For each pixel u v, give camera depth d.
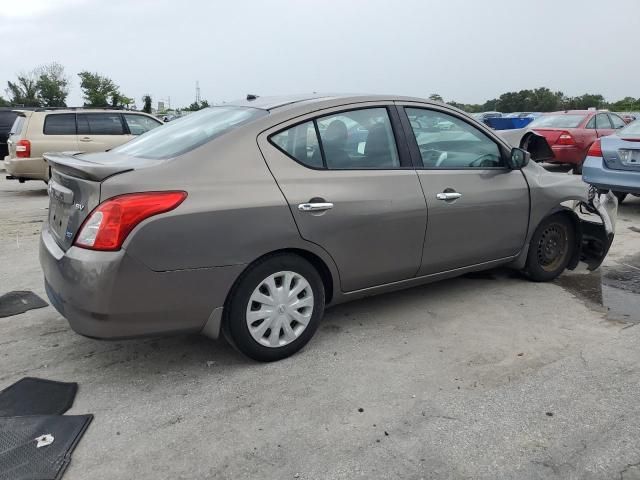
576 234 4.98
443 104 4.20
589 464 2.48
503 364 3.41
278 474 2.43
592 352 3.56
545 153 5.88
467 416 2.85
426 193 3.87
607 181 7.65
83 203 2.94
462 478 2.40
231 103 4.04
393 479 2.39
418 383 3.19
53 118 10.31
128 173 2.93
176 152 3.22
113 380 3.24
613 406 2.93
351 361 3.45
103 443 2.64
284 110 3.48
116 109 10.95
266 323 3.33
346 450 2.59
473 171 4.21
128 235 2.82
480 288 4.77
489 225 4.29
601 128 11.91
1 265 5.54
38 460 2.49
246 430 2.75
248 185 3.17
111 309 2.86
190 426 2.78
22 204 9.45
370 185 3.62
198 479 2.40
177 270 2.95
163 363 3.45
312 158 3.46
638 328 3.94
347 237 3.52
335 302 3.70
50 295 3.25
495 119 21.19
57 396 3.04
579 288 4.78
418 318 4.12
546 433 2.71
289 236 3.27
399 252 3.81
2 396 3.04
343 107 3.67
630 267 5.42
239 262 3.12
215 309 3.12
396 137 3.86
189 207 2.96
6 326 4.00
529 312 4.24
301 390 3.12
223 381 3.22
